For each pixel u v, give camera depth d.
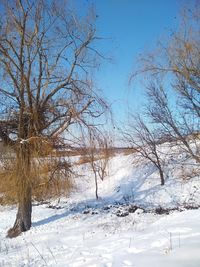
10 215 21.23
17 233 15.75
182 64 17.97
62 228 15.24
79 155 15.71
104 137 15.55
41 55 15.23
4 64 14.77
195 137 21.59
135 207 22.88
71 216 18.62
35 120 14.93
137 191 30.61
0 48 14.62
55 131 15.30
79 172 16.69
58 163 15.59
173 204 25.27
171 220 12.02
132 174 33.50
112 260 7.54
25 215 16.03
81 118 15.10
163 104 23.09
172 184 29.20
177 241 8.29
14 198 15.95
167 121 22.59
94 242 10.70
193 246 7.61
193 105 19.75
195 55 17.98
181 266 6.56
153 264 6.85
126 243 9.16
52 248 11.34
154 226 11.83
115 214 18.73
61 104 15.23
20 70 14.76
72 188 16.73
